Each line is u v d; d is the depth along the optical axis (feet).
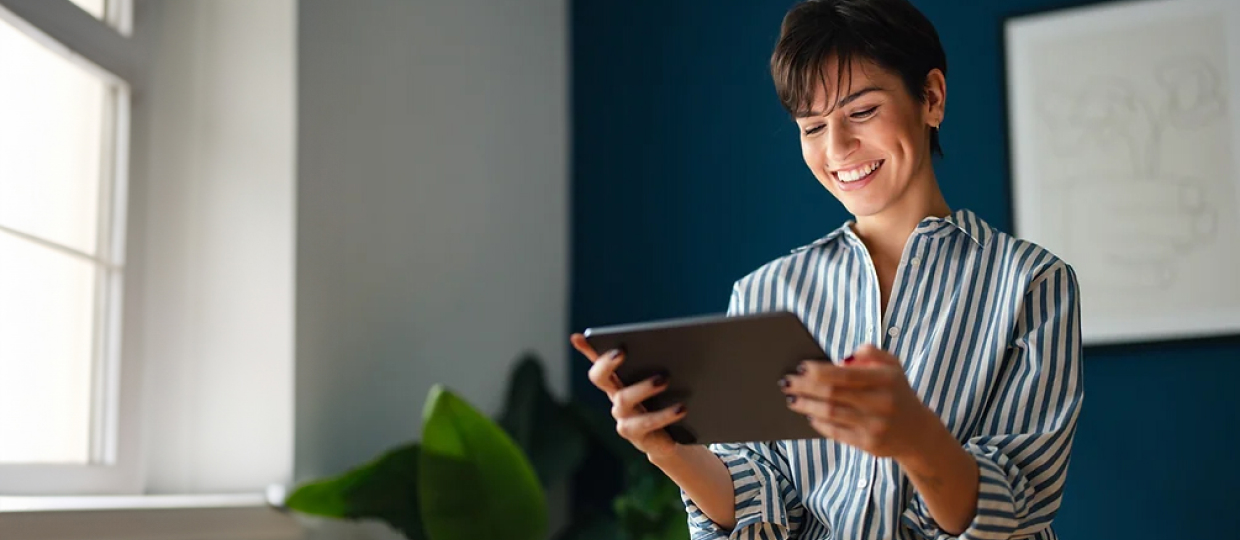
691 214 9.25
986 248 4.23
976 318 4.15
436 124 8.65
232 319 7.31
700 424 3.76
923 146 4.31
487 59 9.23
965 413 4.05
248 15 7.51
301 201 7.36
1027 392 3.96
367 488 6.98
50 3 6.31
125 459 6.87
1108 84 7.75
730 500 4.25
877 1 4.19
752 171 9.02
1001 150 8.04
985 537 3.57
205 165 7.45
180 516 6.14
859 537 4.01
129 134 7.09
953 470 3.52
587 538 8.47
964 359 4.11
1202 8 7.54
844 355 4.35
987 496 3.57
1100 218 7.66
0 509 5.03
